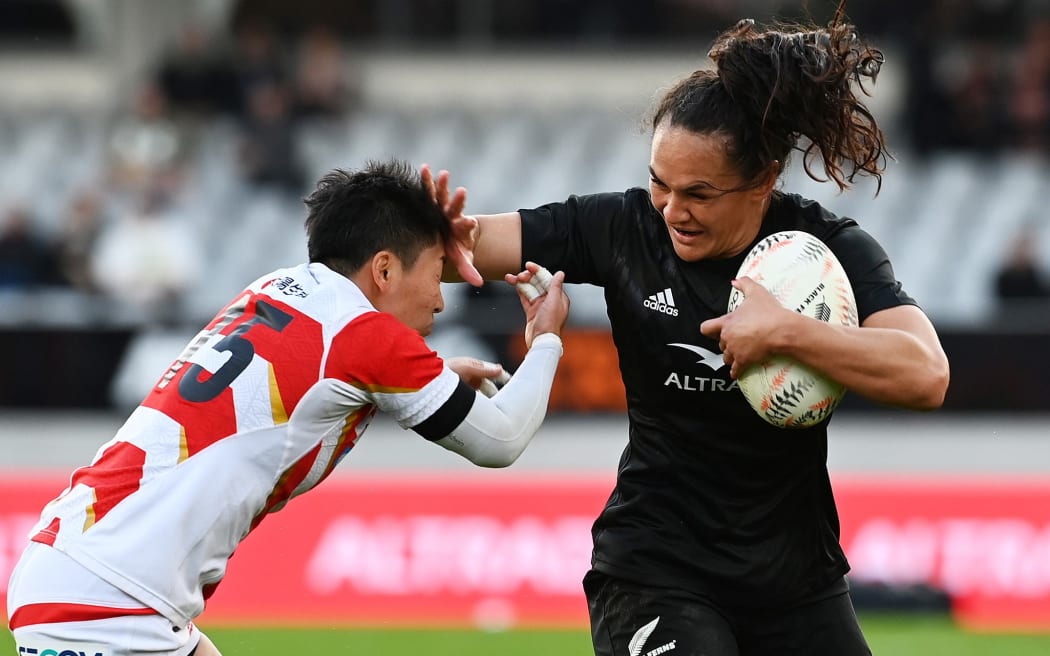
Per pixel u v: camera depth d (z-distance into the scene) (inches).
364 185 483.8
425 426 465.4
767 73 448.8
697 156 448.1
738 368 454.0
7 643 923.4
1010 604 1032.8
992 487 1053.8
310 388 456.4
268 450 455.5
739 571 486.0
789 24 515.8
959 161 2007.9
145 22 2213.3
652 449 497.7
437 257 488.7
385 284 479.8
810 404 455.8
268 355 458.0
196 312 1374.3
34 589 448.8
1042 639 984.3
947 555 1044.5
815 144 475.2
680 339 480.4
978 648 956.6
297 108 2049.7
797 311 454.0
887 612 1029.8
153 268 1724.9
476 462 480.4
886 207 1983.3
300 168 2005.4
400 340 461.7
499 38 2326.5
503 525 1037.2
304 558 1023.6
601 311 1595.7
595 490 1045.8
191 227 1897.1
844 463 1280.8
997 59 2114.9
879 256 483.8
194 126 2001.7
